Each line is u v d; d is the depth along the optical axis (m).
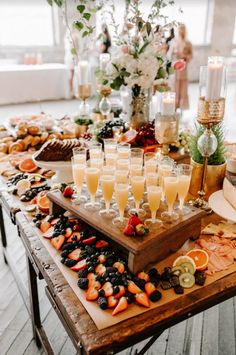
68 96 8.27
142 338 1.11
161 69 2.47
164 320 1.13
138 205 1.51
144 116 2.55
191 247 1.48
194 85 10.28
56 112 6.94
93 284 1.22
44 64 8.47
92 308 1.15
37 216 1.70
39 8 8.38
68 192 1.60
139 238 1.30
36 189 1.95
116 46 2.67
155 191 1.35
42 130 2.94
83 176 1.57
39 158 1.99
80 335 1.06
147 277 1.26
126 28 2.36
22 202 1.88
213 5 10.62
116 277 1.23
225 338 2.06
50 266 1.37
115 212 1.49
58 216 1.67
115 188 1.39
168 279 1.26
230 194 1.69
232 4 10.87
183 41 6.50
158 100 2.59
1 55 8.40
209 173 1.82
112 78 2.46
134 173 1.58
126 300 1.16
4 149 2.69
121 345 1.07
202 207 1.77
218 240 1.52
